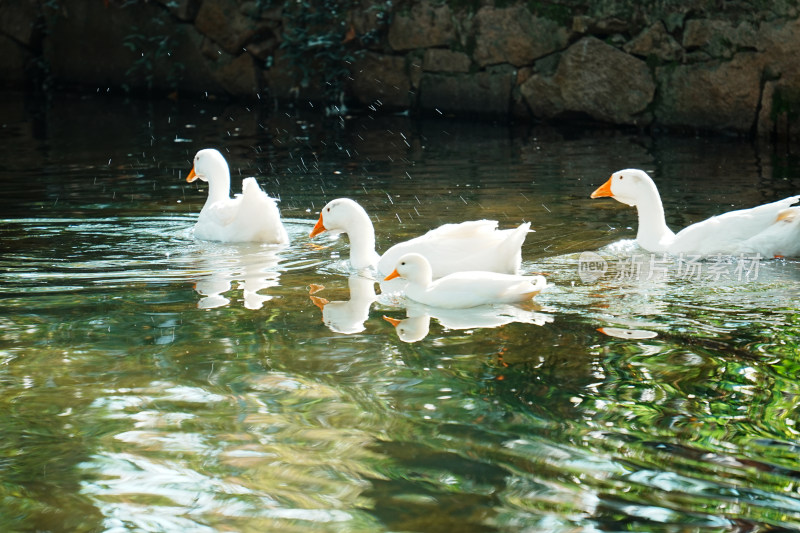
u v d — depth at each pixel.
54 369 4.27
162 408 3.81
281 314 5.20
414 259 5.54
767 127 11.89
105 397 3.94
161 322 5.02
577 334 4.76
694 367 4.25
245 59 16.06
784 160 10.34
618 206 8.27
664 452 3.35
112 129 13.43
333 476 3.20
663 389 3.97
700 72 12.39
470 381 4.08
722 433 3.51
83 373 4.22
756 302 5.34
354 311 5.27
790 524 2.85
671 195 8.58
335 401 3.87
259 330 4.88
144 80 17.02
